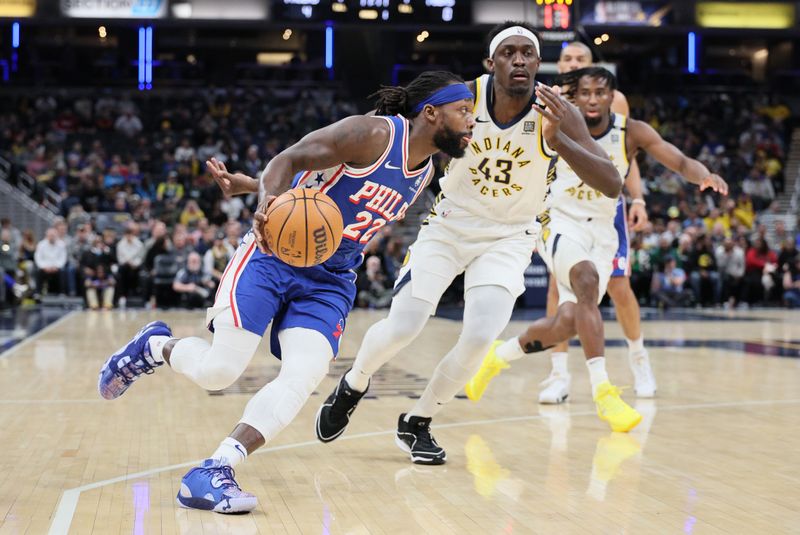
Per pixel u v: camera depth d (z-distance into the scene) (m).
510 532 2.82
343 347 8.88
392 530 2.84
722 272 16.61
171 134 23.81
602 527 2.87
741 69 30.48
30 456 3.88
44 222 19.47
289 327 3.22
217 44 30.19
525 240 4.04
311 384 3.18
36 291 15.20
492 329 3.79
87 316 13.12
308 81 28.89
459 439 4.39
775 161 23.39
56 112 24.77
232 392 5.86
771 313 14.98
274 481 3.50
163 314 13.52
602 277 5.26
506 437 4.45
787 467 3.77
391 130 3.15
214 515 2.99
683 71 29.55
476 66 30.81
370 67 28.75
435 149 3.26
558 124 3.52
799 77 28.48
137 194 19.30
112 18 20.11
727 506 3.13
